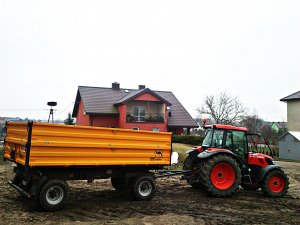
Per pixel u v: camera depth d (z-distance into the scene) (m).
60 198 6.91
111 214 6.82
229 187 9.01
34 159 6.48
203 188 9.09
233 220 6.68
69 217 6.48
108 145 7.40
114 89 32.62
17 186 7.36
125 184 8.64
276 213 7.42
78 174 7.39
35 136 6.47
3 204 7.31
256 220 6.75
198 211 7.31
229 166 9.10
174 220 6.48
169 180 11.85
